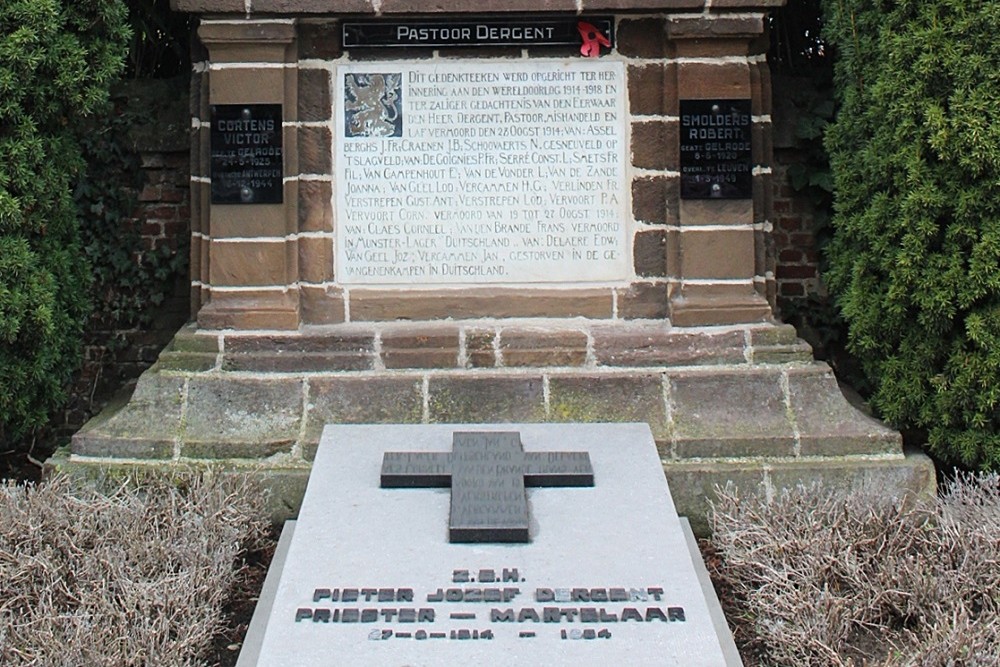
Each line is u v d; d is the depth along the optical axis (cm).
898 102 506
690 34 534
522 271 553
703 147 543
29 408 549
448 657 343
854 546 429
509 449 446
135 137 670
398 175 550
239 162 541
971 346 512
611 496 427
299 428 521
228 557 434
